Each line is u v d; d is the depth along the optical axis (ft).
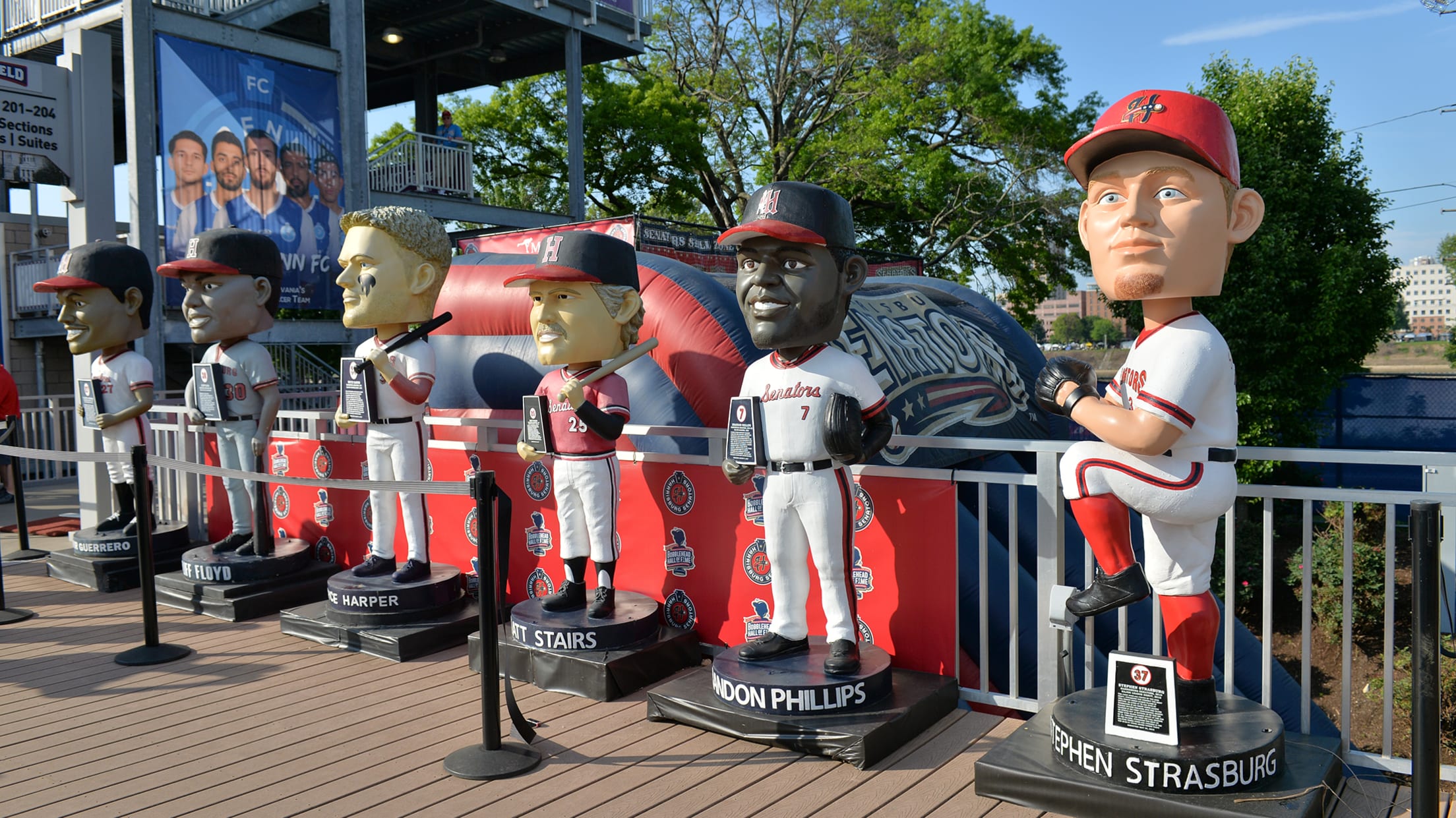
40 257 51.96
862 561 14.98
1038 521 13.43
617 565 17.78
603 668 14.90
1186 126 10.29
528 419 16.49
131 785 12.19
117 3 43.93
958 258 84.64
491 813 11.27
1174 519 10.75
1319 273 51.49
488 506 12.63
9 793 12.01
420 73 66.33
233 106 41.47
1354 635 42.65
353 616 17.95
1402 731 34.88
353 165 46.09
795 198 13.29
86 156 28.68
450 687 15.84
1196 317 10.79
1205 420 10.69
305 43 43.98
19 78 27.30
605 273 15.85
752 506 15.94
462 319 22.80
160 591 21.18
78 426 27.32
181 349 56.29
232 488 21.45
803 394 13.50
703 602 16.65
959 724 13.65
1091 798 10.63
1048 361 11.73
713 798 11.59
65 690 15.83
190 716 14.62
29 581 23.56
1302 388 52.95
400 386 17.76
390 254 17.97
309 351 62.90
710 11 88.17
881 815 11.05
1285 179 52.85
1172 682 10.50
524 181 86.28
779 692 12.86
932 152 78.02
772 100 87.66
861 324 24.40
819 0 84.58
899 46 80.48
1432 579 8.82
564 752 13.01
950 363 27.09
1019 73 80.38
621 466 17.63
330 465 22.25
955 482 14.08
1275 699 17.13
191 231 40.22
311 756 13.03
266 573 20.54
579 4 59.26
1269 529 11.69
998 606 17.62
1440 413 59.82
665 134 78.43
